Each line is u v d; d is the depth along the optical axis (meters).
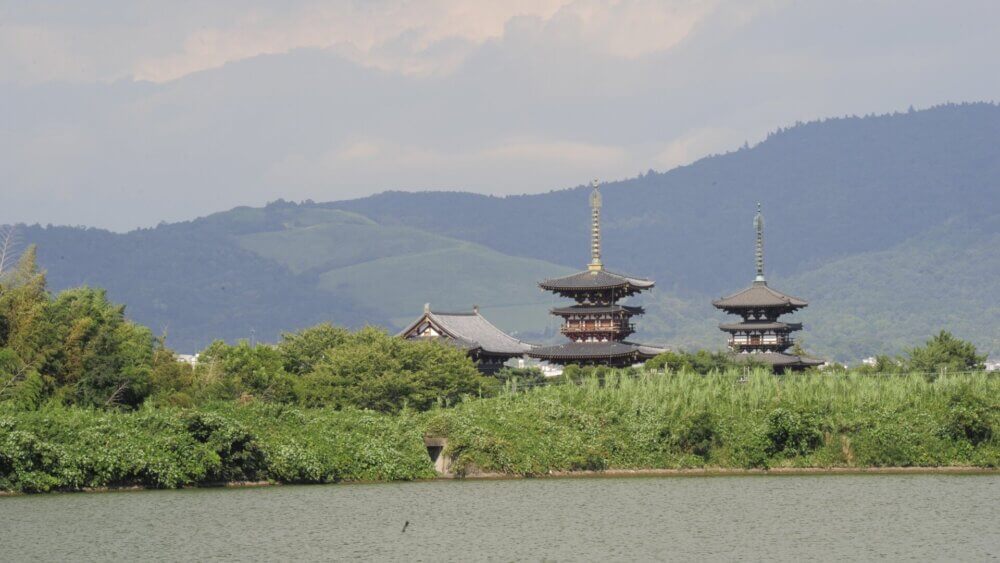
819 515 107.19
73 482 113.56
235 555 87.81
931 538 96.12
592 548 91.88
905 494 120.50
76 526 96.88
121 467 114.75
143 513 103.38
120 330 148.00
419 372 173.88
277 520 102.00
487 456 135.00
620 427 142.75
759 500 116.38
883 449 140.88
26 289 140.00
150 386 141.50
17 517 100.06
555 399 146.88
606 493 121.50
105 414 121.00
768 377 155.62
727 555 89.56
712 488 125.69
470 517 105.31
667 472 138.88
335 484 127.56
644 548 92.25
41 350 132.00
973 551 91.06
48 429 114.38
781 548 92.06
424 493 120.75
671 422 142.38
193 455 118.81
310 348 195.25
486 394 182.62
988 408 142.50
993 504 113.56
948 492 121.88
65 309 140.88
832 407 145.50
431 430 138.00
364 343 188.50
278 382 162.75
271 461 124.19
